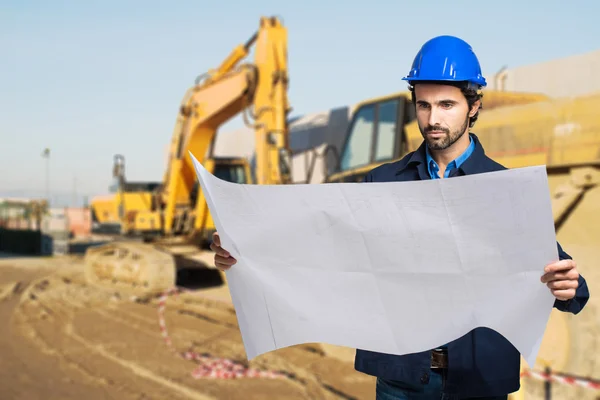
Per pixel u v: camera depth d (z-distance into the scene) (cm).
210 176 145
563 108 441
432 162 171
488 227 128
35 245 2530
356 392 572
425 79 155
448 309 138
